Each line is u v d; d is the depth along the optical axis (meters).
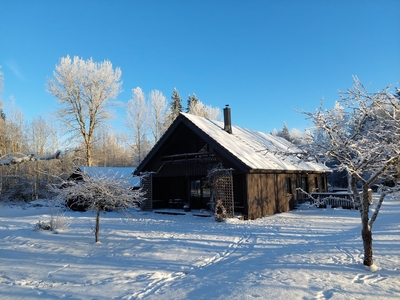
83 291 5.74
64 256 8.48
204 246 9.30
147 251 8.80
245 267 6.89
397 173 6.47
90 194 9.88
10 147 34.59
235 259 7.79
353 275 5.91
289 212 18.03
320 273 6.10
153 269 7.07
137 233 11.81
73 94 29.78
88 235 11.45
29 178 32.50
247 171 14.91
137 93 41.31
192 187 19.50
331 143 6.43
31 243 10.14
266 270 6.48
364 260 6.46
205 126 18.36
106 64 31.06
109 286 5.96
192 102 49.94
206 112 48.31
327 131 6.36
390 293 4.94
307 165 21.83
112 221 15.64
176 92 52.31
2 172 30.95
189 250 8.80
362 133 6.66
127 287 5.89
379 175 6.12
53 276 6.72
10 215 22.86
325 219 14.61
